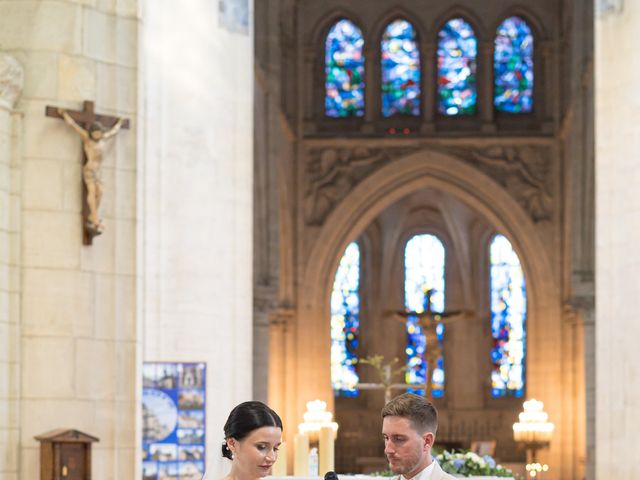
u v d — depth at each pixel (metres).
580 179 35.34
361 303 46.50
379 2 40.19
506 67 40.22
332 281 39.47
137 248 13.38
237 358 19.47
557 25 39.56
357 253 46.84
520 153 39.53
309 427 27.20
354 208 39.34
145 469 16.31
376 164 39.56
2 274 12.55
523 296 46.47
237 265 19.61
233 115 19.77
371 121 39.84
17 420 12.59
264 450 6.81
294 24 39.72
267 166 35.41
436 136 39.47
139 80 13.52
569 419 38.41
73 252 12.91
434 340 41.06
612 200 17.91
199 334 18.89
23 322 12.74
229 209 19.59
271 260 35.31
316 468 17.03
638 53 17.62
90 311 13.02
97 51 13.27
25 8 13.05
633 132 17.66
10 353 12.62
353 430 44.75
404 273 47.31
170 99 19.03
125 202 13.37
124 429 13.15
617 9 17.98
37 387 12.70
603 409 17.83
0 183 12.57
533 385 39.12
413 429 7.18
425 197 46.84
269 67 35.56
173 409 16.47
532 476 24.59
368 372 45.75
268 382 34.88
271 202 35.41
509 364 46.19
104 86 13.34
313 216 39.50
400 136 39.47
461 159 39.47
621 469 17.47
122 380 13.21
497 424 45.44
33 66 12.94
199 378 16.58
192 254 18.95
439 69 40.44
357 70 40.34
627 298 17.58
